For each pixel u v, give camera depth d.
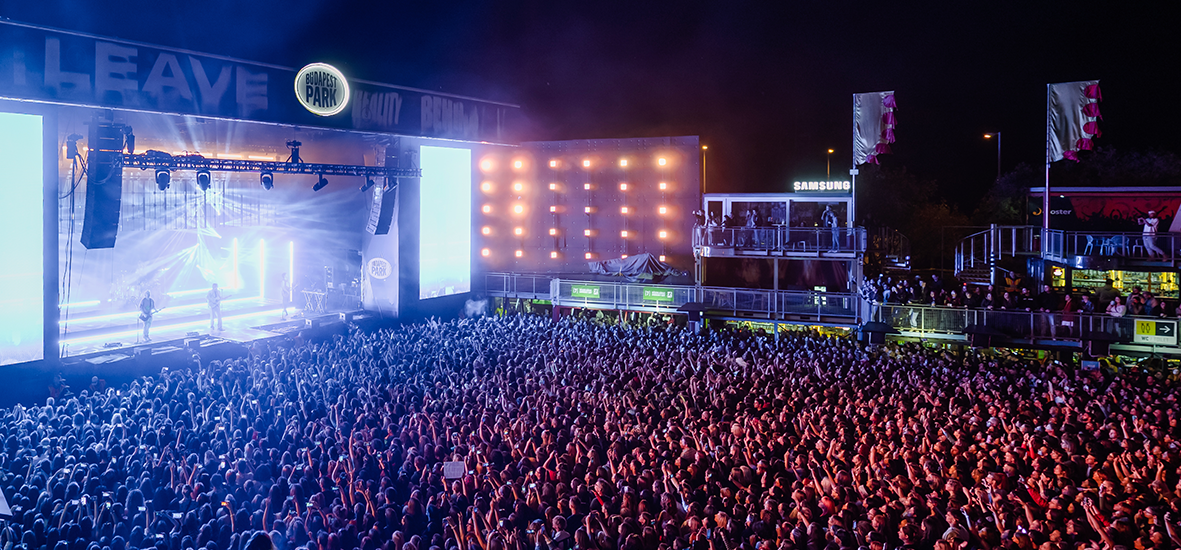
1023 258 34.25
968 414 17.83
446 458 15.97
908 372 22.36
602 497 13.43
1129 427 15.97
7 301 24.34
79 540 11.86
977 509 12.16
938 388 20.16
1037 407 18.33
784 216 37.22
